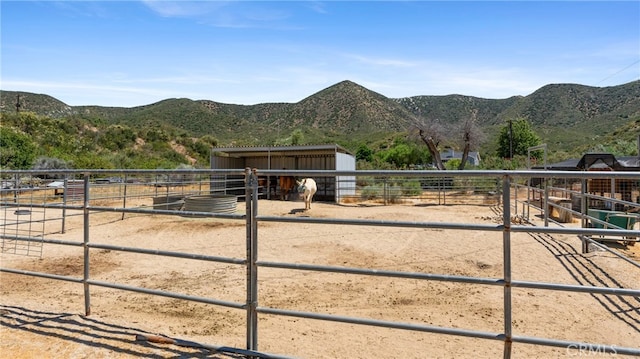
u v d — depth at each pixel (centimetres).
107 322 363
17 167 2719
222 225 1095
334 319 271
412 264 663
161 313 434
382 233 958
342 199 1931
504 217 246
